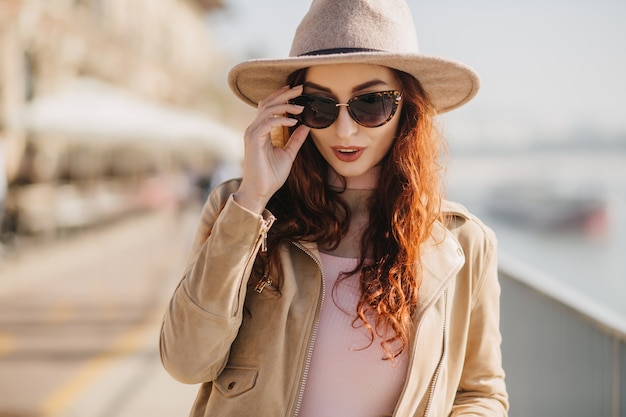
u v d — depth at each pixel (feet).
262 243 5.24
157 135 61.11
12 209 42.24
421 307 5.51
